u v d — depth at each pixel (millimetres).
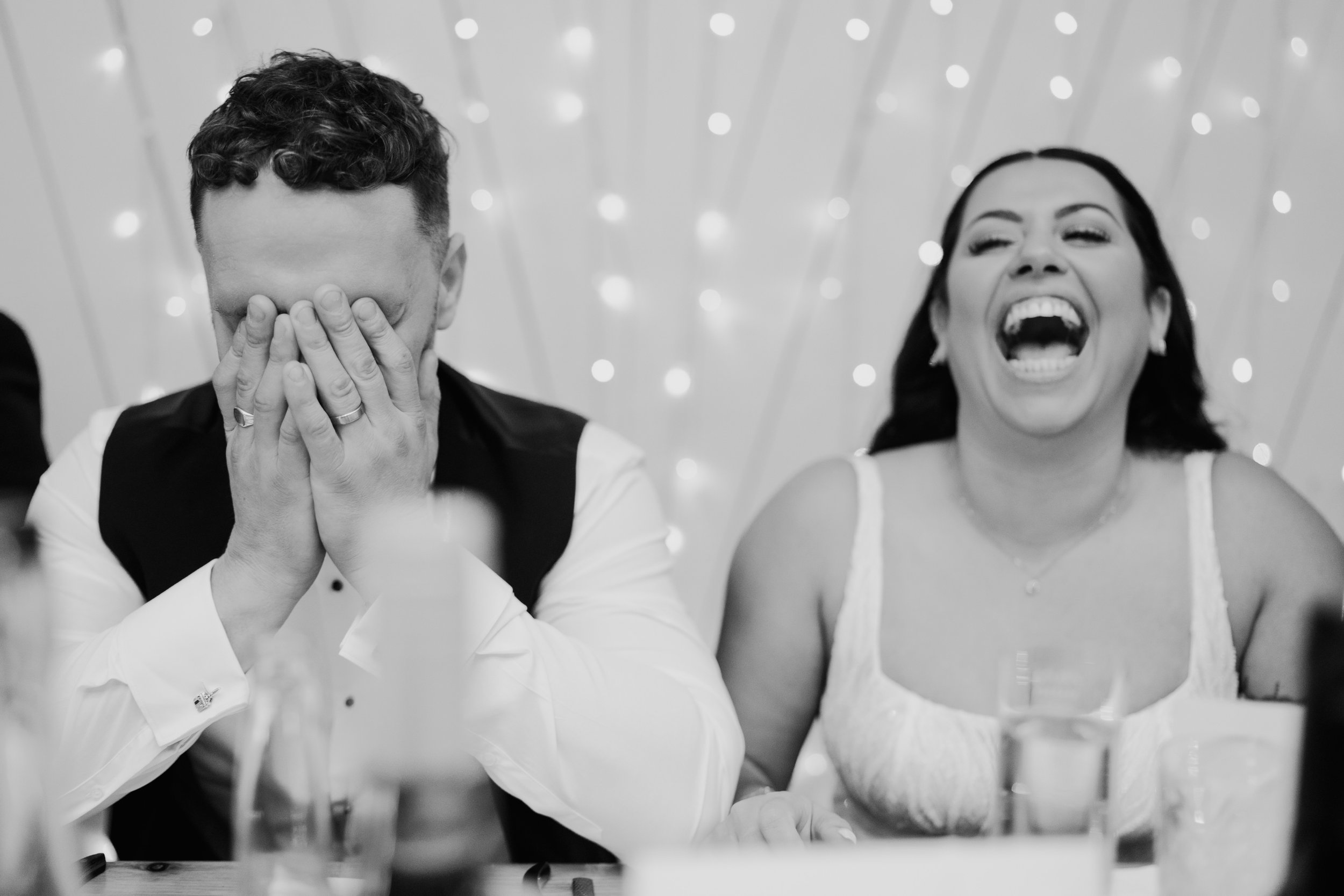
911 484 1511
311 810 685
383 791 600
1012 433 1398
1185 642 1413
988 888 548
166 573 1254
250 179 1008
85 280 2271
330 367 997
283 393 1001
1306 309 2416
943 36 2373
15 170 2252
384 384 1023
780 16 2369
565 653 1021
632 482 1375
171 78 2273
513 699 984
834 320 2398
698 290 2387
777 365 2404
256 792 686
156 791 1215
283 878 679
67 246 2266
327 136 1011
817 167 2385
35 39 2248
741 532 2410
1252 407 2414
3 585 575
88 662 984
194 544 1257
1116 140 2387
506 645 987
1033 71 2377
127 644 979
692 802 1052
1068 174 1456
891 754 1379
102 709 978
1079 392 1384
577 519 1328
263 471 1013
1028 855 553
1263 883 664
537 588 1302
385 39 2322
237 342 1025
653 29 2363
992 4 2369
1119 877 797
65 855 587
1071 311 1396
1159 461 1519
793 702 1498
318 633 1238
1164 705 1358
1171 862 697
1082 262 1393
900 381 1607
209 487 1274
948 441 1560
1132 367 1435
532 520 1305
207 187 1023
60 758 930
